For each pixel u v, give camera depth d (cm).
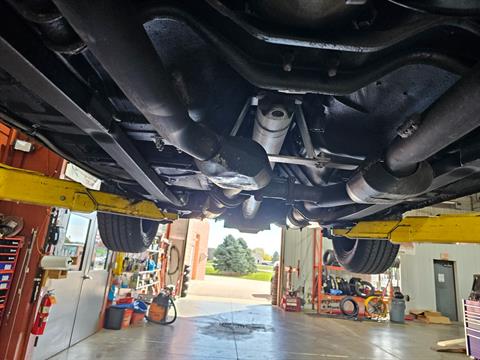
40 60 79
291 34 77
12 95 115
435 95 110
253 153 121
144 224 289
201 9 83
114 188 230
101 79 109
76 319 391
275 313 775
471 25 71
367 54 88
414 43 88
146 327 516
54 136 152
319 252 861
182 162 164
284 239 945
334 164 140
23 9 65
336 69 86
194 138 105
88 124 108
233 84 113
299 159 132
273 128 118
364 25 80
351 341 544
